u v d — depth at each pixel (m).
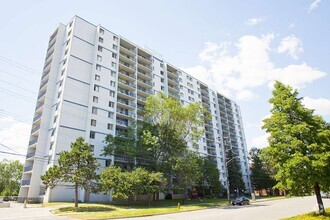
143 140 37.41
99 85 46.03
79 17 48.25
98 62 47.56
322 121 15.93
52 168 26.53
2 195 67.31
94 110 43.72
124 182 29.09
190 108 41.00
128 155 38.06
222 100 88.19
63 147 38.22
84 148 28.69
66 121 39.78
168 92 66.62
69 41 46.41
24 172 42.44
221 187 57.62
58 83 44.62
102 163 41.25
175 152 39.44
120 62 53.97
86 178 27.34
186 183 37.19
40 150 40.44
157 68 64.12
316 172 14.09
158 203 36.50
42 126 41.62
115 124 46.03
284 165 14.70
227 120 85.44
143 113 52.53
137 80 55.31
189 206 32.28
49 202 33.78
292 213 20.58
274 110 17.33
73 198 36.88
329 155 13.75
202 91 79.00
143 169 33.25
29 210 24.20
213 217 19.36
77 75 43.88
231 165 65.25
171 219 18.61
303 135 15.27
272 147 16.19
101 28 50.84
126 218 19.81
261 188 69.38
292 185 14.89
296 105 16.17
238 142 88.44
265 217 18.34
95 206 27.23
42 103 45.97
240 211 24.38
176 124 41.06
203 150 68.44
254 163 70.94
